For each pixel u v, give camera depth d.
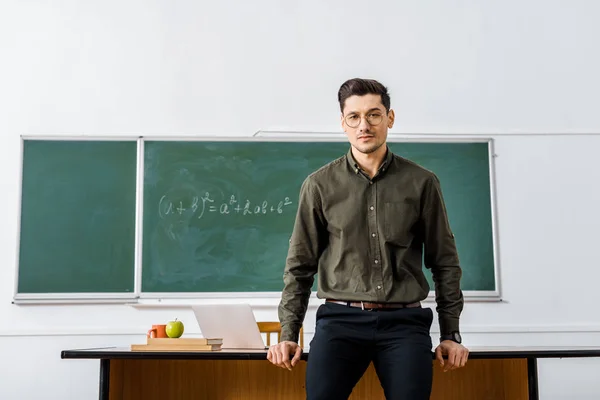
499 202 3.75
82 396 3.56
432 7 3.87
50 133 3.74
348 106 1.82
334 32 3.85
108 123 3.76
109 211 3.71
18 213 3.69
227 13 3.85
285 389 2.24
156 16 3.84
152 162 3.74
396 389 1.67
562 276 3.70
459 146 3.78
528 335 3.64
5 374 3.56
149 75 3.80
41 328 3.60
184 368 2.28
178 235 3.71
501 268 3.71
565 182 3.77
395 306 1.80
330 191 1.86
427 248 1.91
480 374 2.22
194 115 3.78
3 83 3.76
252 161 3.76
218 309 2.17
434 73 3.82
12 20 3.81
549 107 3.81
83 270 3.67
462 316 3.66
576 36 3.86
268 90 3.80
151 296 3.66
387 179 1.85
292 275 1.90
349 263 1.83
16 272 3.64
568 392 3.61
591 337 3.64
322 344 1.74
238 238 3.71
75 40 3.81
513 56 3.84
